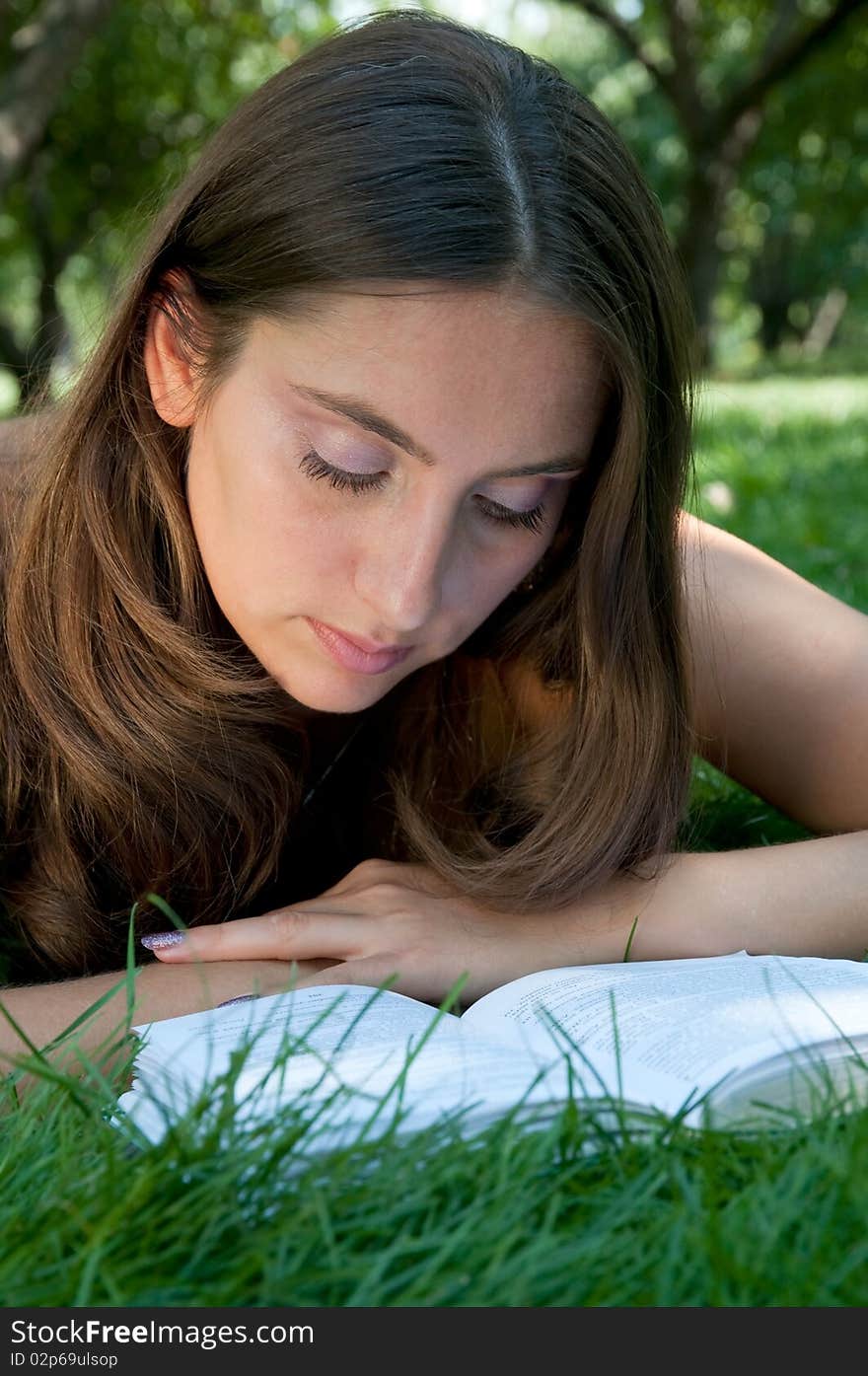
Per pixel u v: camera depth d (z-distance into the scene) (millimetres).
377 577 1617
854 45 18172
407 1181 1096
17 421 2389
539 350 1562
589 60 29000
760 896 1873
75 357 2188
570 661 1968
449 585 1668
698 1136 1200
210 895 2027
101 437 1885
